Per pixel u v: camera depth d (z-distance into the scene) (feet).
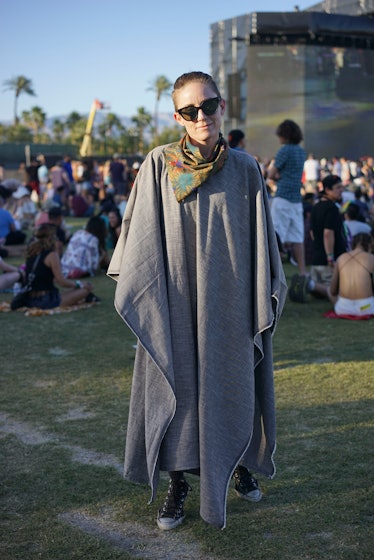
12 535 9.59
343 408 14.16
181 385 9.21
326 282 26.53
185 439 9.21
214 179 9.19
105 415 14.24
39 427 13.62
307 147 84.33
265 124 84.28
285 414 13.91
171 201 9.25
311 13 79.82
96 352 19.11
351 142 85.56
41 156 74.54
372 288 22.66
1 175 79.10
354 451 12.07
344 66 83.97
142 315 9.14
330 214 25.82
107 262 33.17
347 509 10.09
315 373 16.58
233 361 9.33
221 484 9.18
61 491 10.93
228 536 9.45
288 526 9.67
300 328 21.43
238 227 9.29
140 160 130.62
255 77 83.46
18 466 11.86
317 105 83.76
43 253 24.48
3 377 16.87
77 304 25.43
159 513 9.89
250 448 10.23
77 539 9.45
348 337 20.13
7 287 26.94
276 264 9.50
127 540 9.45
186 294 9.26
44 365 17.87
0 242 38.42
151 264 9.19
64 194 66.28
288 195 26.66
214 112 8.96
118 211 39.24
